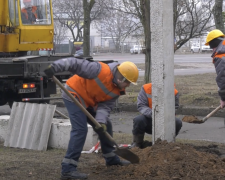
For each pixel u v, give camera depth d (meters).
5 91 10.34
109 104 4.65
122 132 8.62
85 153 6.02
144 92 6.25
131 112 11.36
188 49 46.88
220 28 11.04
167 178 4.36
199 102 11.20
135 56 36.94
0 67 9.46
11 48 11.28
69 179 4.52
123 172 4.68
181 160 4.80
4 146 6.52
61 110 11.68
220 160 4.96
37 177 4.69
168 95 5.51
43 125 6.30
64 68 4.22
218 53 5.73
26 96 10.41
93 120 4.38
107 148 4.91
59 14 36.06
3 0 11.00
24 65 9.70
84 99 4.51
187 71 21.22
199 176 4.40
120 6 15.45
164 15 5.39
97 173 4.75
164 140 5.39
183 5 12.08
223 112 10.12
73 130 4.49
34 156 5.79
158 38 5.46
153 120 5.62
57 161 5.48
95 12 29.39
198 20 12.70
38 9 11.62
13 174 4.80
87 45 13.94
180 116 10.46
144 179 4.39
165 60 5.46
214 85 14.13
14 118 6.58
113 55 39.84
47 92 10.77
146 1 11.48
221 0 10.94
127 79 4.35
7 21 11.31
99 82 4.38
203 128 8.93
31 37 11.55
